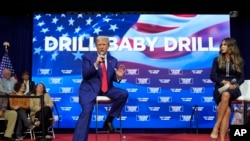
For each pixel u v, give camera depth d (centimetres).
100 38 384
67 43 726
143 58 725
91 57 384
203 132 725
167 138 604
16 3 762
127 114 713
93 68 373
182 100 718
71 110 714
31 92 647
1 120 644
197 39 731
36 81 716
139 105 716
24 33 770
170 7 774
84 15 733
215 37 731
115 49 726
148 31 732
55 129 715
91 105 373
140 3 770
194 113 714
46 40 725
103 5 768
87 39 728
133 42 729
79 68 722
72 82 719
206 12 776
